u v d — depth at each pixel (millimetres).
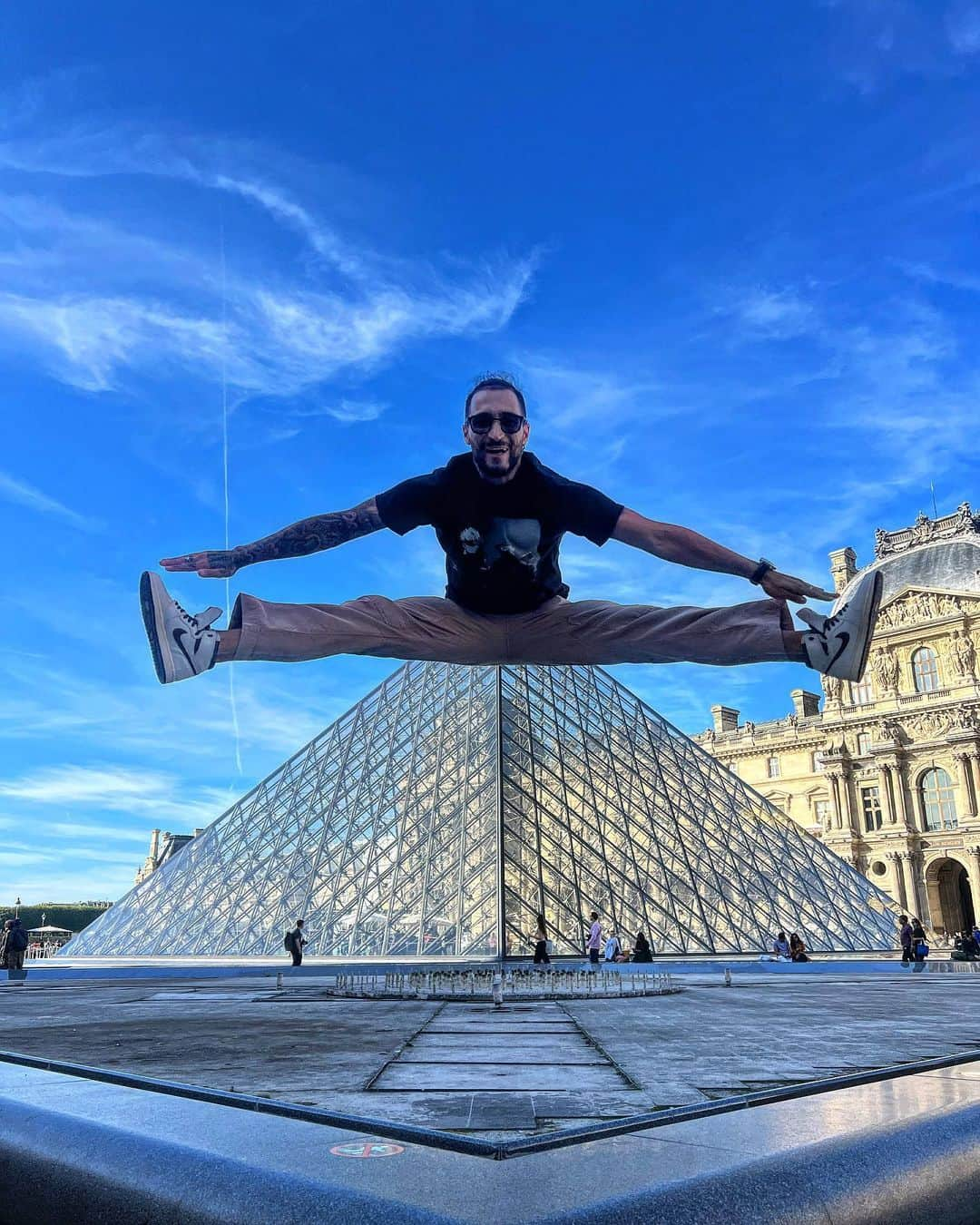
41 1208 3871
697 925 42031
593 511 7586
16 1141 4367
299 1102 5676
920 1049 8641
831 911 47656
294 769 54344
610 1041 9773
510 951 38094
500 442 7195
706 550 7668
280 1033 10852
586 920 39938
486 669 50062
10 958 32844
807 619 7738
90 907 141000
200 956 43625
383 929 40938
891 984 25453
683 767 51938
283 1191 3285
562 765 46750
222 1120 4453
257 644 7516
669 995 19938
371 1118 4684
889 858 84188
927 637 87500
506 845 41531
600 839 43781
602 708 52344
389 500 7500
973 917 85000
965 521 91125
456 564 7777
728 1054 8430
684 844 46062
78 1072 6402
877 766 87312
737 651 7777
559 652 8023
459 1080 6730
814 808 95000
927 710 85438
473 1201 3064
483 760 45812
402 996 19078
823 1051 8539
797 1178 3443
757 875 46719
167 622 7238
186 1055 8383
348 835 46844
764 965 35094
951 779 83500
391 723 53406
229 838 51750
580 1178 3365
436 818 45000
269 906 44875
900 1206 3523
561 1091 6156
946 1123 4227
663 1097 5848
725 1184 3303
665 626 7852
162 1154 3820
